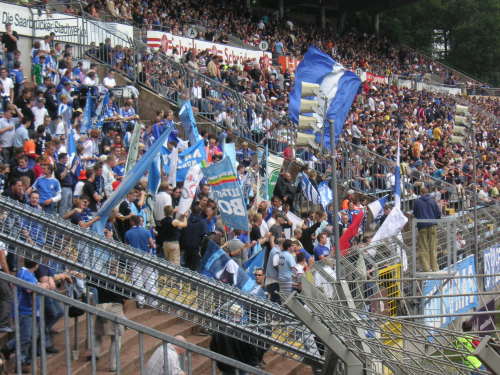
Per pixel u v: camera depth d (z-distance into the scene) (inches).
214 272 447.5
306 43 1752.0
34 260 363.9
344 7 2095.2
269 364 506.0
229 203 512.1
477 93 2112.5
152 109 898.1
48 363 378.0
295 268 502.0
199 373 452.4
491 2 2652.6
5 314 363.6
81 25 951.6
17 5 871.1
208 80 944.3
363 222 737.0
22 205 358.0
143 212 541.3
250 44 1503.4
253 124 913.5
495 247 715.4
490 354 251.0
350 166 897.5
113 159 535.2
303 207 776.9
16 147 568.7
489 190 1208.2
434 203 598.5
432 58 2399.1
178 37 1163.9
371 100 1425.9
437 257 600.7
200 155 589.3
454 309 523.2
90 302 453.7
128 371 412.5
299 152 885.2
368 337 350.9
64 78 737.0
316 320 346.9
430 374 316.2
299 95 604.4
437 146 1343.5
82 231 368.8
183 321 503.8
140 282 383.9
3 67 698.2
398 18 2549.2
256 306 406.0
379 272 475.2
